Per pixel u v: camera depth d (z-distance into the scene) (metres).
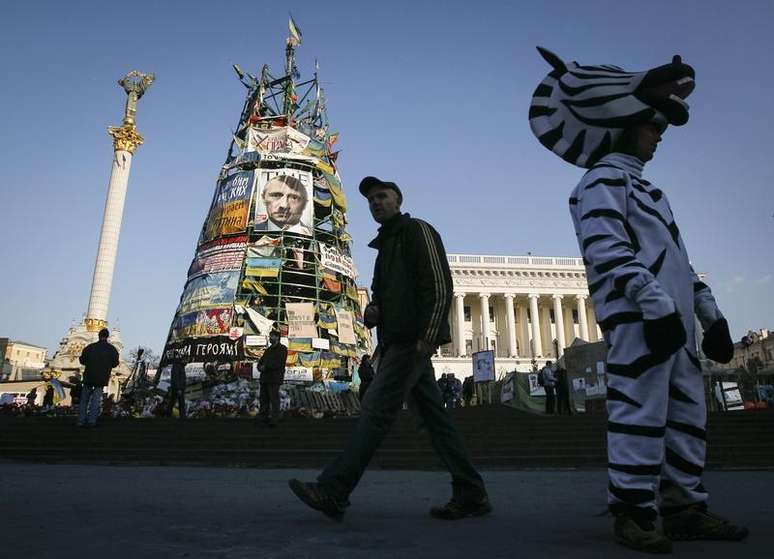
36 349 103.75
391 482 6.55
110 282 40.12
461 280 60.41
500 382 27.00
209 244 34.12
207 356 29.53
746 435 12.15
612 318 2.57
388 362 3.24
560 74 3.28
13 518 3.05
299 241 33.94
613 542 2.44
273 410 12.91
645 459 2.38
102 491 4.70
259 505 3.74
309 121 40.59
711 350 2.86
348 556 2.13
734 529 2.51
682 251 2.81
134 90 44.19
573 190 2.95
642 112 2.86
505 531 2.76
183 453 10.97
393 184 3.54
